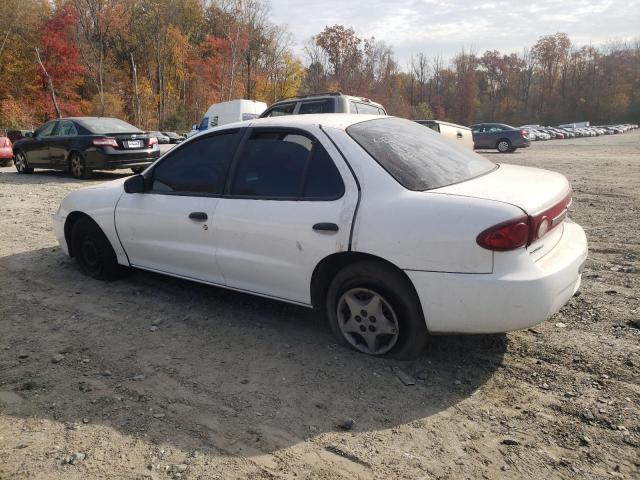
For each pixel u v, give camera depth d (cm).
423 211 295
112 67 5744
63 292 464
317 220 327
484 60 10419
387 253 303
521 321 283
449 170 339
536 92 10169
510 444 254
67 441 258
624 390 295
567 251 319
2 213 799
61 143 1204
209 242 389
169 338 373
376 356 336
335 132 343
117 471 236
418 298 305
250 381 314
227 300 443
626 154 2200
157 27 5966
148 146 1206
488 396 295
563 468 236
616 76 9694
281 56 6881
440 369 324
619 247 582
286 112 1084
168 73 6288
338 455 247
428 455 247
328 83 7194
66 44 4784
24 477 232
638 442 252
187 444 256
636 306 407
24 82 4609
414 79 9381
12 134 1908
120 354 349
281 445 255
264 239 354
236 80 6359
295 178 349
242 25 6506
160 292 463
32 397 297
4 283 487
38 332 383
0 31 4494
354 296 332
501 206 283
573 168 1528
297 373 322
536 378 312
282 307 428
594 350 340
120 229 453
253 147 376
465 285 285
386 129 367
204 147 405
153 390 304
